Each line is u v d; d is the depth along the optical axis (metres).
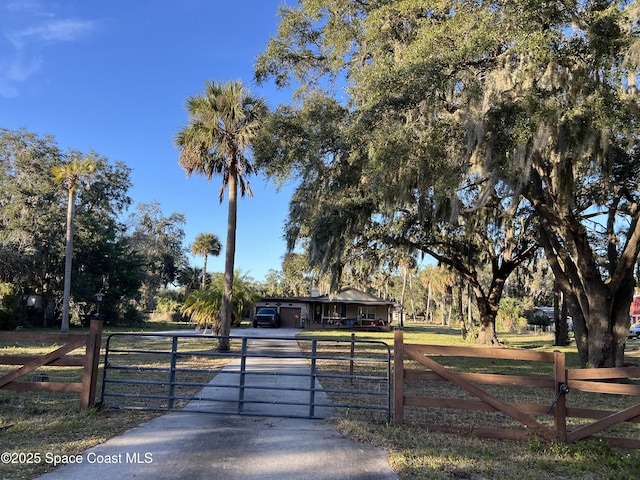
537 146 8.90
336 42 12.56
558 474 5.00
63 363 7.23
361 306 48.81
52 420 6.57
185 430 6.23
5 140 35.09
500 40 9.13
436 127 10.03
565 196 11.05
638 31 8.86
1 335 7.30
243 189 17.88
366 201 13.80
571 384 6.14
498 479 4.77
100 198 41.56
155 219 63.28
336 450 5.52
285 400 8.51
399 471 4.87
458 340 31.88
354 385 10.54
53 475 4.54
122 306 41.41
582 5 9.30
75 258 36.72
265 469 4.83
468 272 26.19
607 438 5.98
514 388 11.52
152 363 13.48
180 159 16.81
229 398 8.49
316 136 12.33
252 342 23.22
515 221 22.75
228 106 16.08
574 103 9.16
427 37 9.02
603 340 12.77
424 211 12.90
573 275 13.89
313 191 14.35
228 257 17.34
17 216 34.41
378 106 9.42
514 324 53.50
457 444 5.90
